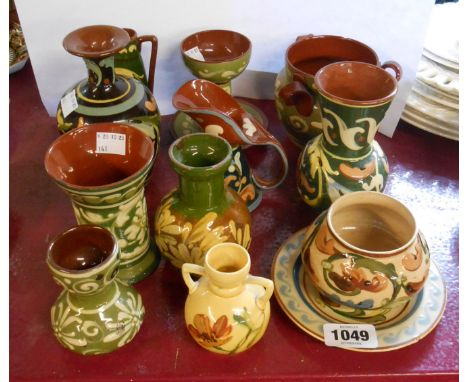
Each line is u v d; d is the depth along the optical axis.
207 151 0.68
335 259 0.61
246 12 0.97
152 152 0.64
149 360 0.64
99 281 0.57
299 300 0.67
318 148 0.79
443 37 1.01
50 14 0.94
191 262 0.69
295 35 1.00
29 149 1.00
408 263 0.60
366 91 0.75
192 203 0.67
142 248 0.74
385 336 0.63
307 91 0.83
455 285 0.75
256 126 0.82
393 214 0.67
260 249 0.80
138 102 0.79
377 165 0.78
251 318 0.61
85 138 0.67
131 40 0.85
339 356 0.65
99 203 0.62
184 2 0.95
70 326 0.62
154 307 0.71
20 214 0.87
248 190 0.85
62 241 0.60
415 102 0.96
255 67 1.06
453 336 0.68
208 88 0.79
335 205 0.66
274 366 0.64
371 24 0.94
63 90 1.04
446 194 0.91
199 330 0.61
